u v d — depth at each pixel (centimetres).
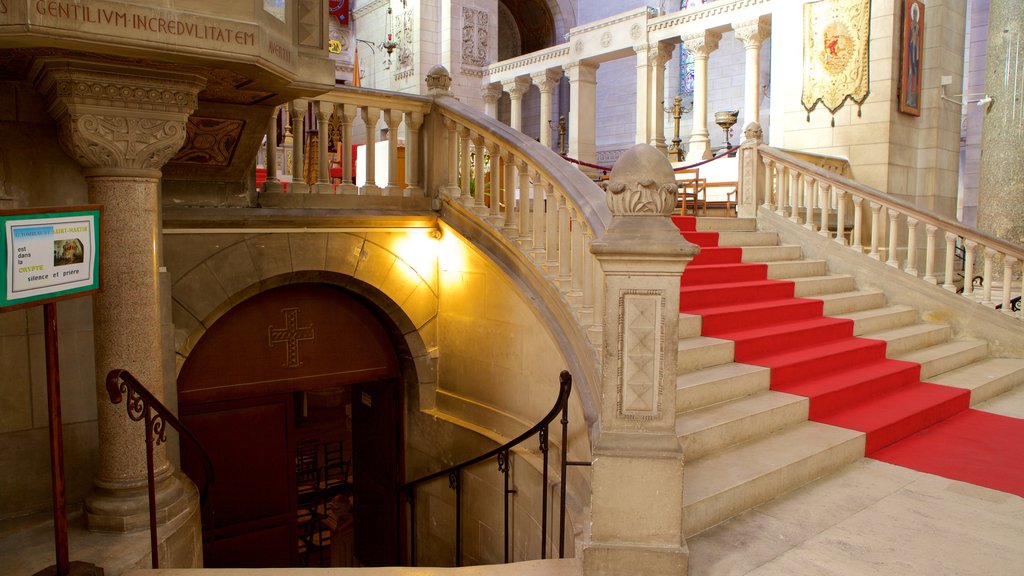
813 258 812
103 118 358
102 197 372
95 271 321
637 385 308
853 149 1095
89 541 366
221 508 633
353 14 2089
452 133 643
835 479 438
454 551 645
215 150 536
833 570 329
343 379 680
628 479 307
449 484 628
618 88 2177
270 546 662
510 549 558
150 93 369
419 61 1777
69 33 314
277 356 642
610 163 2198
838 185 799
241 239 574
